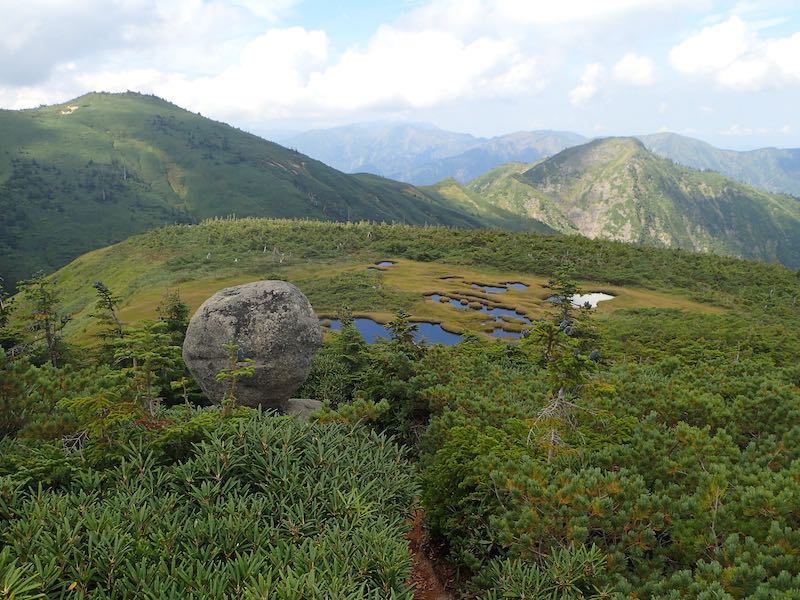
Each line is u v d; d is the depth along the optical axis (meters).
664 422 12.56
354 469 10.15
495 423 12.94
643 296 105.12
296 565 6.58
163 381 19.88
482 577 8.52
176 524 7.18
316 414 13.27
